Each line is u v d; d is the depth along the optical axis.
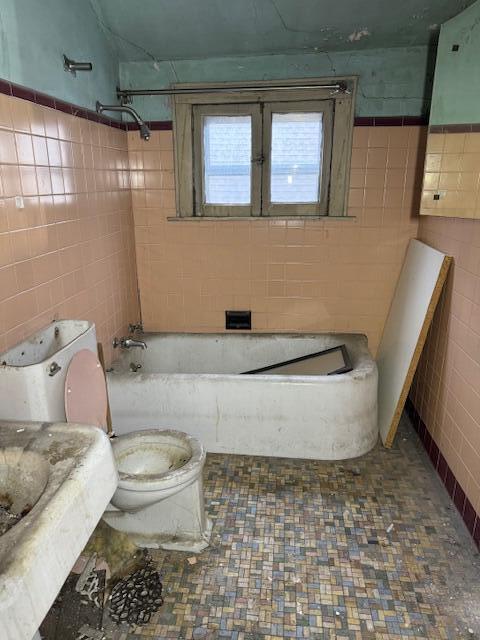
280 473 2.30
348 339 2.98
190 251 2.97
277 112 2.70
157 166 2.83
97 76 2.34
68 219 2.02
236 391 2.36
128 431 2.46
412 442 2.56
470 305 2.00
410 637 1.49
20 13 1.62
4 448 1.12
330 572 1.73
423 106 2.59
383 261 2.89
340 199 2.80
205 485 2.21
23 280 1.67
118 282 2.69
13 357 1.53
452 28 2.01
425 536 1.90
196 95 2.69
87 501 0.99
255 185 2.84
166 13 2.29
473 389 1.93
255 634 1.50
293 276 2.96
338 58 2.57
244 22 2.34
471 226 2.01
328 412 2.34
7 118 1.54
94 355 1.72
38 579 0.80
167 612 1.58
